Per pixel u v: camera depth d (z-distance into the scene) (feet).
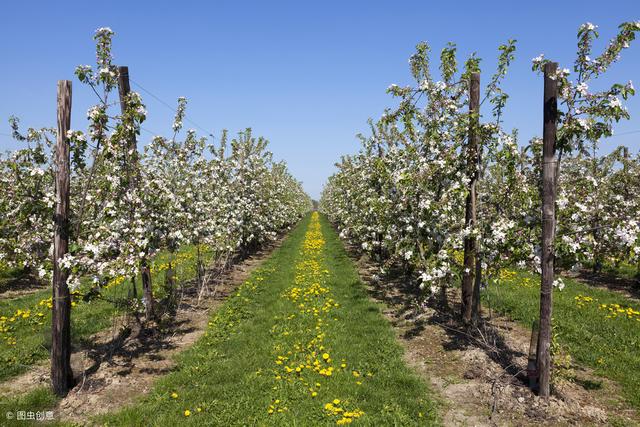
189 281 46.57
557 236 19.54
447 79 28.22
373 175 41.75
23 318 31.71
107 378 22.20
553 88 18.57
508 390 20.33
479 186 28.48
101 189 23.73
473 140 26.08
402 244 31.32
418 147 31.63
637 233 19.06
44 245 38.91
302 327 30.04
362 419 17.81
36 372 22.75
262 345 26.81
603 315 32.53
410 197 29.66
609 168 48.67
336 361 24.20
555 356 20.85
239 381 21.84
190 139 34.35
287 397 19.93
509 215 24.36
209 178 43.32
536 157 22.02
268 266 56.65
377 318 32.19
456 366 23.80
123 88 28.22
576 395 20.31
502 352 25.12
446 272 26.55
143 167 27.20
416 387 21.04
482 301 36.01
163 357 25.75
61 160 19.85
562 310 33.94
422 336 28.58
